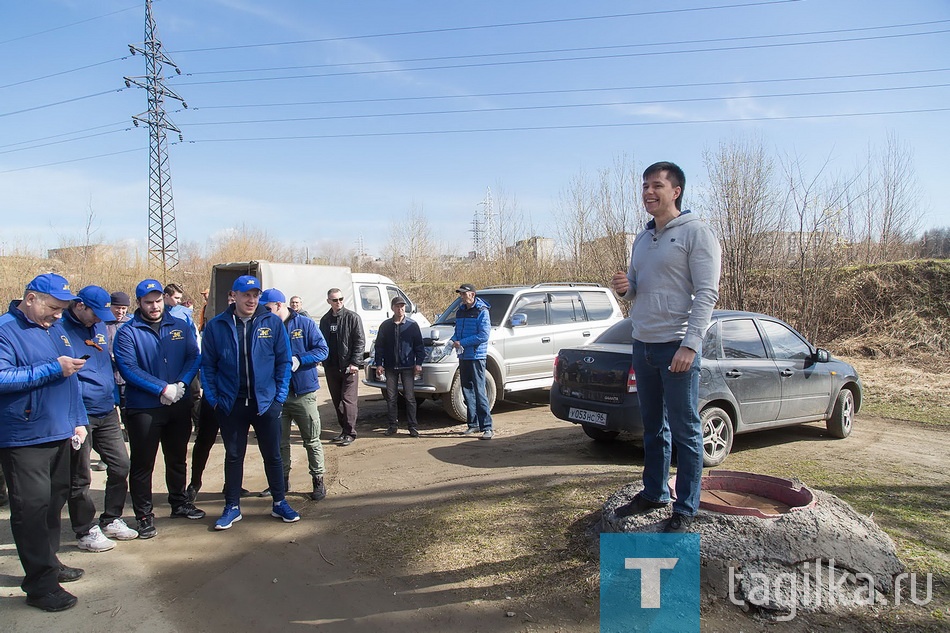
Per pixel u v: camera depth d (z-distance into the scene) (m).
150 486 4.57
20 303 3.63
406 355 7.66
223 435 4.75
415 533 4.40
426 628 3.14
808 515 3.58
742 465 5.93
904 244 18.16
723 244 15.60
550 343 9.29
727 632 2.99
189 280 24.77
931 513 4.45
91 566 4.03
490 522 4.50
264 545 4.34
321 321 7.40
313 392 5.37
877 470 5.68
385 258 31.94
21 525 3.39
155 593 3.64
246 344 4.67
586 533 4.06
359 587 3.63
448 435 7.63
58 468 3.67
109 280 20.45
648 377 3.72
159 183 29.80
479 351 7.38
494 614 3.25
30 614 3.39
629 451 6.50
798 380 6.66
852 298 15.15
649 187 3.50
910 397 9.42
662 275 3.49
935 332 13.90
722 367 6.04
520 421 8.51
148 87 29.72
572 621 3.14
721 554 3.37
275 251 27.30
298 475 6.12
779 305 15.05
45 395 3.48
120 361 4.49
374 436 7.69
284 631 3.18
